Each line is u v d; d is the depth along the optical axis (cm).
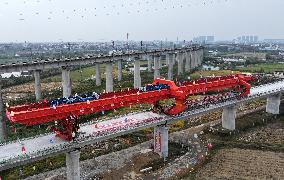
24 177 8975
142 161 10019
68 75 15925
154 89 10375
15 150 7819
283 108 15662
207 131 12606
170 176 9100
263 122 13725
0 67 13325
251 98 13238
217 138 11969
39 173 9219
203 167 9644
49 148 7744
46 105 8075
